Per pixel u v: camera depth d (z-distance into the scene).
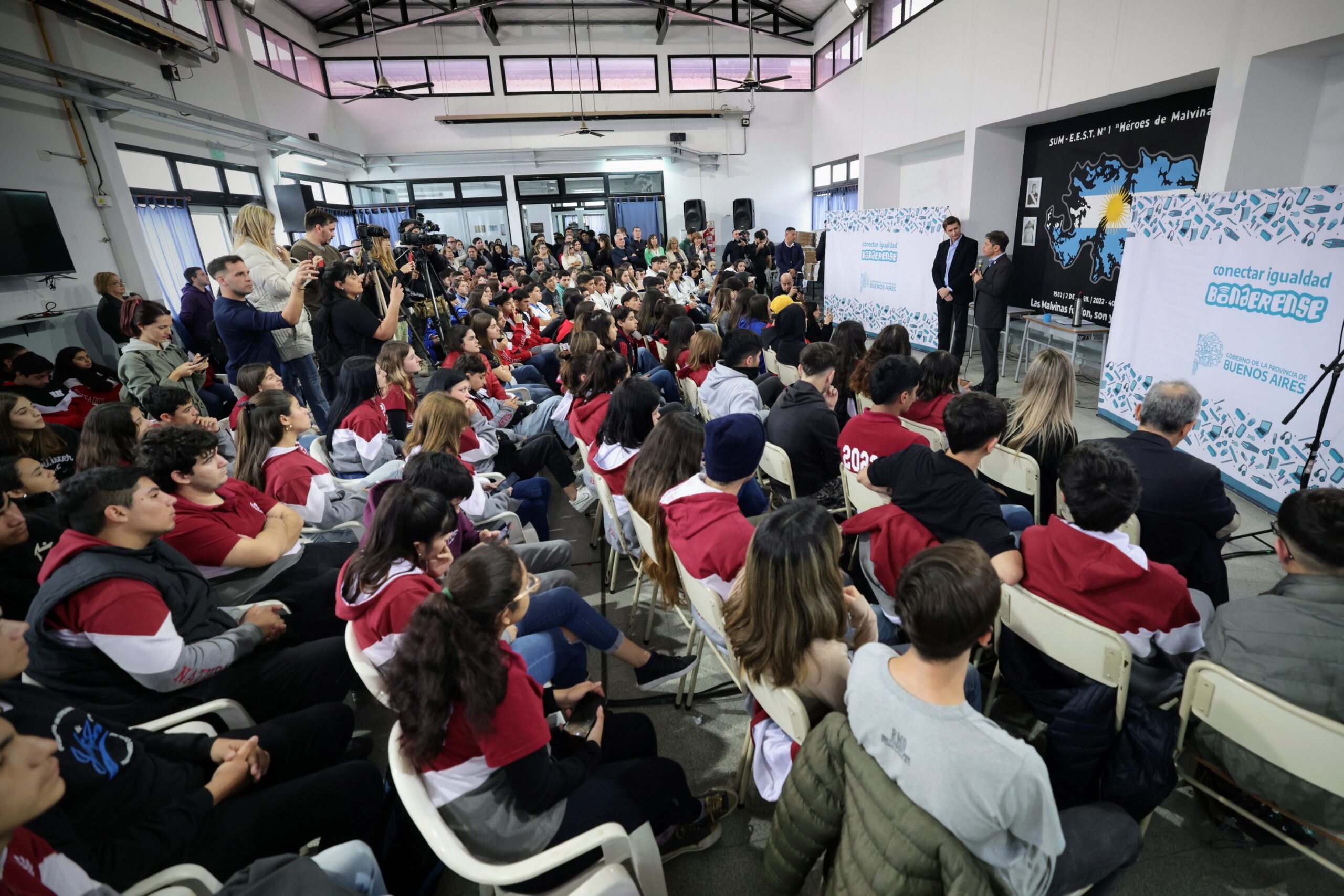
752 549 1.29
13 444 2.64
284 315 3.70
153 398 2.75
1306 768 1.17
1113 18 5.39
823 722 1.19
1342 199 2.81
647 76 12.94
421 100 12.40
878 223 7.43
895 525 1.82
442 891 1.56
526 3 11.96
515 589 1.16
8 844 0.91
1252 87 4.38
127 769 1.20
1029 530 1.63
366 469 2.94
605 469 2.50
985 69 7.10
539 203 13.41
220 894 1.02
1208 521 1.95
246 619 1.79
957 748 0.94
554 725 1.58
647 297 6.28
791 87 13.42
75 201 5.66
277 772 1.51
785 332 4.40
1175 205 3.87
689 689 2.15
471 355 3.93
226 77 8.35
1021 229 7.58
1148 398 2.06
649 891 1.36
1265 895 1.47
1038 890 1.00
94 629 1.40
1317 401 2.99
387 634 1.43
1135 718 1.38
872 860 1.02
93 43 5.96
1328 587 1.30
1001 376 6.31
